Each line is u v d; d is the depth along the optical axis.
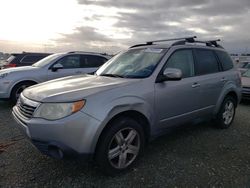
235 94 5.57
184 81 4.24
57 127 2.91
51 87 3.53
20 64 12.61
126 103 3.31
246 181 3.24
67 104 3.00
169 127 4.12
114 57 4.89
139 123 3.69
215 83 4.92
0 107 7.43
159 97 3.79
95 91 3.21
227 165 3.68
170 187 3.09
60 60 8.34
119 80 3.71
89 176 3.33
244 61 13.25
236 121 6.17
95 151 3.17
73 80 3.95
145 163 3.70
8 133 4.96
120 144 3.34
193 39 4.89
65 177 3.29
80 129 2.96
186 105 4.30
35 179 3.23
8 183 3.13
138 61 4.25
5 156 3.90
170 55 4.16
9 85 7.39
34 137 3.06
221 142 4.62
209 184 3.16
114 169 3.29
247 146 4.45
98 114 3.06
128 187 3.08
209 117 5.03
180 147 4.33
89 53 9.03
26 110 3.28
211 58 5.09
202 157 3.94
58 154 3.05
